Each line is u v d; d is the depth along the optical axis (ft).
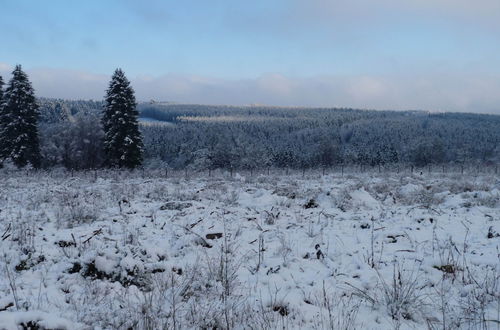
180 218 32.53
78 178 79.56
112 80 123.75
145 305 15.58
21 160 120.47
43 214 33.22
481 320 14.65
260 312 15.61
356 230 29.91
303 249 24.44
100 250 20.12
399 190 50.62
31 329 13.19
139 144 125.39
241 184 64.03
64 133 152.56
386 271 20.45
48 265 20.51
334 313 15.89
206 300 16.99
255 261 22.41
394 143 407.03
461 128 501.15
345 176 87.10
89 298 16.81
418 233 27.94
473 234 27.48
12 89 122.31
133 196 46.68
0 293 16.78
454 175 84.94
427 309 16.19
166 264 20.06
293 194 47.42
